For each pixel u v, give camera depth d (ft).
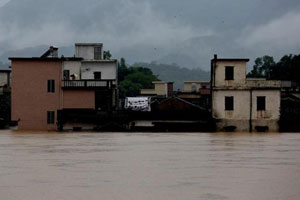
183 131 280.92
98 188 91.09
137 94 550.36
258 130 284.00
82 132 261.65
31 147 168.45
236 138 217.77
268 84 284.82
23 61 277.64
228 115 285.02
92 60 302.66
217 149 161.99
